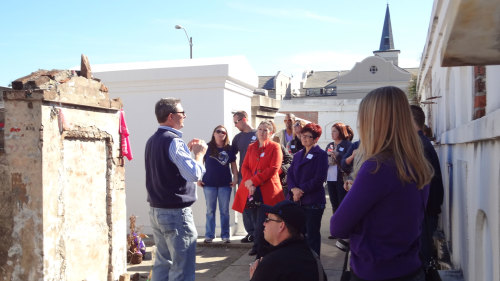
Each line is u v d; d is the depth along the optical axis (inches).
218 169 270.1
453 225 199.2
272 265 98.0
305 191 207.9
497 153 104.5
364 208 82.6
